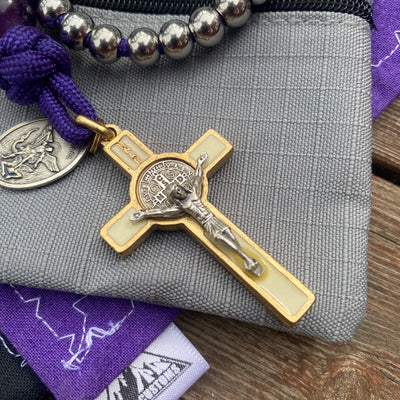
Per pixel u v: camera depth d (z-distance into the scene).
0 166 0.13
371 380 0.14
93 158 0.14
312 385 0.14
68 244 0.13
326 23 0.14
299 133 0.13
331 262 0.12
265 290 0.12
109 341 0.13
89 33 0.14
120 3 0.15
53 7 0.14
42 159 0.13
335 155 0.13
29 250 0.13
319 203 0.13
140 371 0.14
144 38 0.13
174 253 0.13
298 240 0.13
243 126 0.14
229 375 0.14
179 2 0.14
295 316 0.11
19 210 0.13
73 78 0.14
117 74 0.14
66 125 0.13
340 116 0.13
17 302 0.14
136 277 0.13
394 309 0.15
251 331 0.15
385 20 0.16
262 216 0.13
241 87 0.14
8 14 0.13
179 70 0.14
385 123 0.17
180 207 0.12
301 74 0.14
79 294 0.14
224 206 0.13
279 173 0.13
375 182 0.16
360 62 0.14
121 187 0.13
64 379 0.13
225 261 0.12
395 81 0.16
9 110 0.14
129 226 0.12
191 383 0.14
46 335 0.13
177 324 0.15
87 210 0.13
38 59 0.12
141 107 0.14
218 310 0.13
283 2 0.14
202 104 0.14
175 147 0.14
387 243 0.15
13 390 0.14
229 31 0.14
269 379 0.14
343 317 0.12
